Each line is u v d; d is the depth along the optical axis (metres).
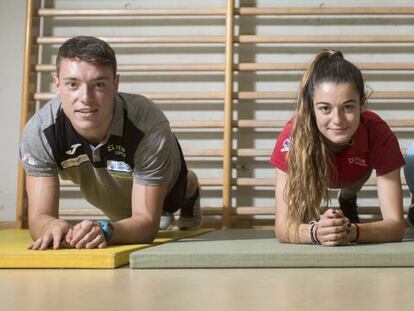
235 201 2.53
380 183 1.52
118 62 2.61
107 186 1.65
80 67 1.34
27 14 2.54
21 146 1.50
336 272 1.16
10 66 2.62
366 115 1.54
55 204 1.50
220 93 2.51
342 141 1.39
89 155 1.50
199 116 2.56
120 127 1.46
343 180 1.58
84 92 1.34
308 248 1.32
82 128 1.38
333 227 1.36
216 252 1.25
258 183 2.46
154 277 1.10
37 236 1.42
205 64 2.53
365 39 2.49
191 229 2.17
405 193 2.45
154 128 1.48
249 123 2.49
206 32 2.60
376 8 2.49
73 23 2.64
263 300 0.87
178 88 2.58
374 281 1.04
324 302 0.85
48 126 1.47
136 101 1.51
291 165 1.46
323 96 1.36
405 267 1.22
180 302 0.85
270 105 2.54
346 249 1.29
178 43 2.55
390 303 0.84
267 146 2.54
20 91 2.61
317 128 1.46
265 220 2.49
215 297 0.89
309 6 2.58
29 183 1.50
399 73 2.51
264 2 2.59
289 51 2.56
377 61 2.53
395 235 1.45
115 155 1.49
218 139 2.55
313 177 1.46
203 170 2.55
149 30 2.62
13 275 1.14
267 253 1.23
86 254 1.23
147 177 1.49
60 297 0.90
